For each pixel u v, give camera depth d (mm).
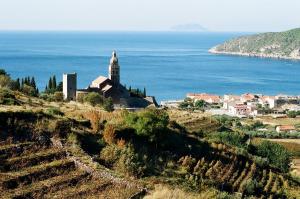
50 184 54438
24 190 52062
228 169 85750
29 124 66875
